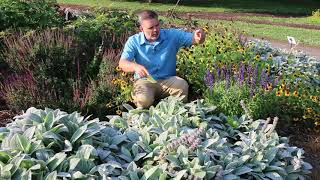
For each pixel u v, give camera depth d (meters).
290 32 19.89
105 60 6.16
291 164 4.79
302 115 6.10
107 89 5.80
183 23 10.50
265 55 8.13
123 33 7.45
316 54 14.65
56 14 8.18
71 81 5.96
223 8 34.03
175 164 4.02
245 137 4.89
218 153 4.41
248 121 5.33
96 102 5.69
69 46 6.43
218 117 5.50
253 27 21.30
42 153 3.90
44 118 4.43
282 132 5.84
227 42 7.45
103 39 7.12
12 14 7.54
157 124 4.92
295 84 6.49
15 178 3.65
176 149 4.17
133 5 31.52
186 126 4.95
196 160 4.06
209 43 7.11
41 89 5.81
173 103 5.33
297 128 6.04
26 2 7.89
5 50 6.68
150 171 3.87
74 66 6.36
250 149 4.64
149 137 4.56
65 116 4.46
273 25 23.27
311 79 7.53
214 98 5.77
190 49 6.95
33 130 4.10
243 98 5.67
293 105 6.03
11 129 4.24
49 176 3.60
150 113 5.38
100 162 4.09
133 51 5.71
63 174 3.69
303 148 5.55
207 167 4.05
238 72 6.03
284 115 5.95
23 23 7.57
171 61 5.89
